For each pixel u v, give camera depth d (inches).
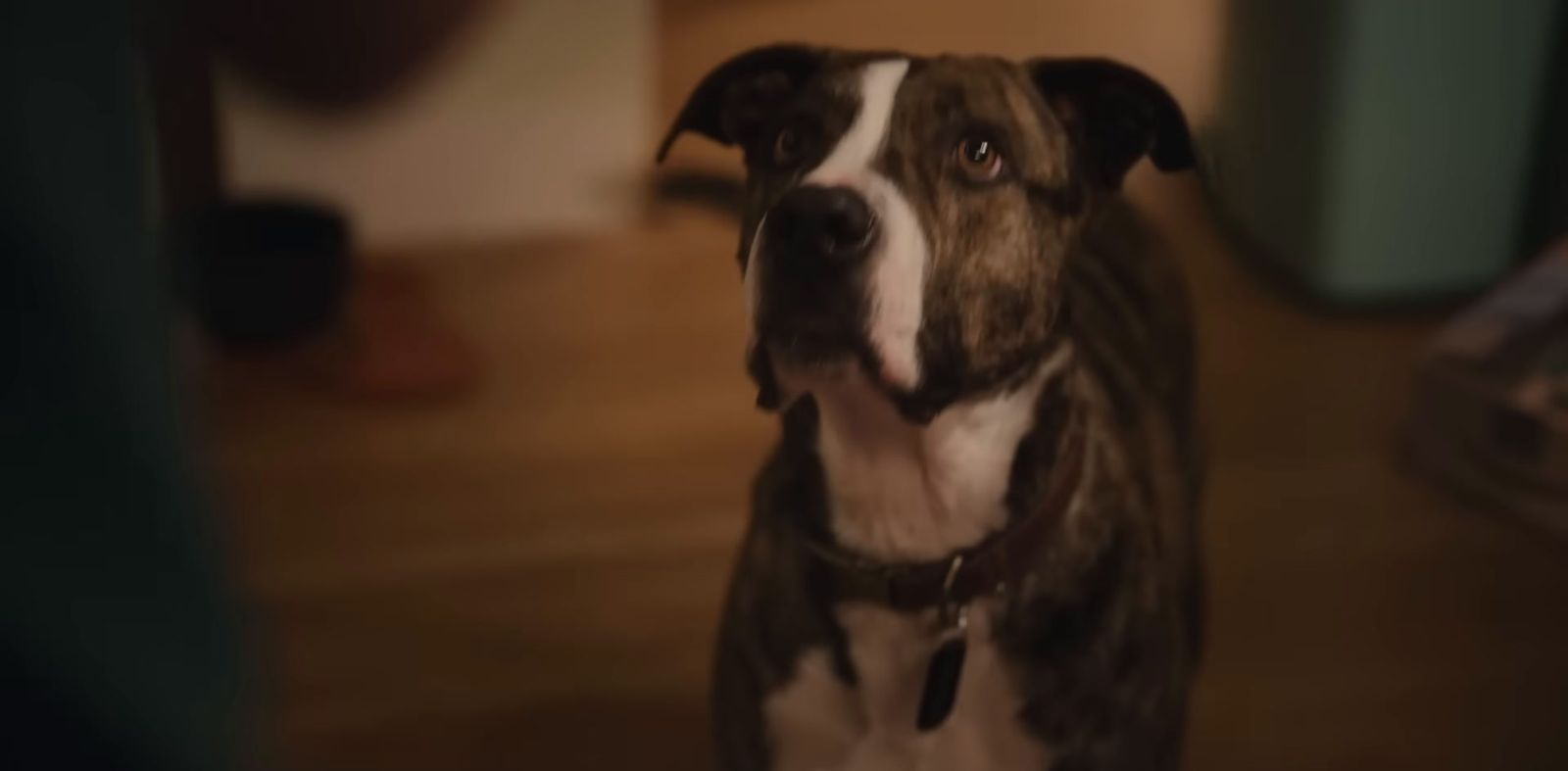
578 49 161.8
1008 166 66.1
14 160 34.0
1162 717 74.9
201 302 139.2
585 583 116.8
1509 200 146.2
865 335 61.4
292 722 103.0
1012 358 67.5
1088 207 73.4
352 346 141.9
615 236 166.7
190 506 38.8
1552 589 115.6
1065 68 70.9
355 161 160.7
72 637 36.7
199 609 38.9
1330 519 122.8
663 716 105.0
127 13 36.6
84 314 35.5
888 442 67.6
